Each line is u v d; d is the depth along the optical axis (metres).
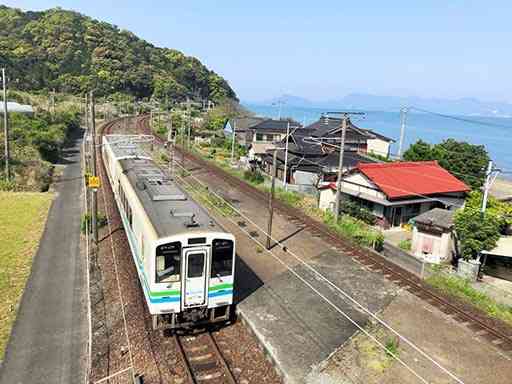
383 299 14.95
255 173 35.69
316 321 13.23
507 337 12.85
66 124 53.41
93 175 20.83
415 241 22.53
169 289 11.44
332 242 20.25
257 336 12.13
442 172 30.64
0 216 22.80
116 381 10.15
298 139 40.66
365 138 47.81
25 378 10.22
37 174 30.45
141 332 12.03
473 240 19.48
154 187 16.11
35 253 17.88
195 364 10.84
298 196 29.16
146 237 12.05
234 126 58.41
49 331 12.24
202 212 13.87
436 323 13.55
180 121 68.12
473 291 16.30
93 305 13.79
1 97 57.06
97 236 19.38
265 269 16.80
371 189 26.61
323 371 10.82
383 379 10.69
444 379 10.84
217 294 12.05
